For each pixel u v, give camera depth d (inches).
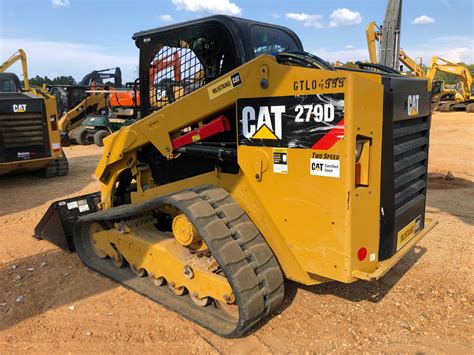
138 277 153.3
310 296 140.6
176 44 142.8
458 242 187.3
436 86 994.1
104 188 174.4
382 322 126.8
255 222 123.3
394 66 390.9
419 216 139.2
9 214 246.1
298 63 110.6
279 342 117.3
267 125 110.3
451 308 134.2
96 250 172.9
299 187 107.2
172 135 138.9
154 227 154.7
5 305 142.1
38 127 313.9
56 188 313.4
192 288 128.9
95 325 128.8
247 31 130.7
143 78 154.9
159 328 126.0
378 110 104.9
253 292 112.7
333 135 98.9
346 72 95.5
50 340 122.1
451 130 633.0
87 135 581.6
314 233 107.1
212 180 134.3
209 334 122.0
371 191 106.8
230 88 117.3
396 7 381.7
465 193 272.2
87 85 678.5
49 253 185.6
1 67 577.9
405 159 126.4
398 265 164.7
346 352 113.1
